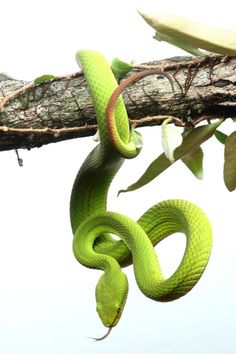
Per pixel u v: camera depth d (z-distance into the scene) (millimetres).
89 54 788
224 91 784
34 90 807
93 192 840
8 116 805
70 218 848
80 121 803
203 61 790
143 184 805
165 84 793
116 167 824
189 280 760
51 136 809
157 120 794
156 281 777
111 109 766
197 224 771
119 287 811
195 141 794
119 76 795
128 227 810
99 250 834
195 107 792
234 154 792
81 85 804
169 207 800
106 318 815
